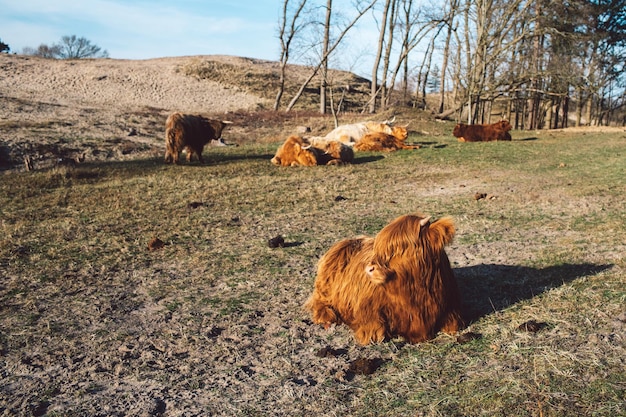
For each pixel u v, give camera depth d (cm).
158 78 5784
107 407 402
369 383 413
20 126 2544
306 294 624
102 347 507
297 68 7912
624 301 514
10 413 398
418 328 468
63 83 4997
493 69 3900
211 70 6316
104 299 638
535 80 3934
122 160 2047
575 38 3756
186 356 484
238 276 704
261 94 5853
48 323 566
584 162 1691
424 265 459
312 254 795
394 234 462
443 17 4362
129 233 951
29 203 1215
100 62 6331
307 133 3195
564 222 909
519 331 470
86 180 1534
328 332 513
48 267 764
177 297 638
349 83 7269
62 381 446
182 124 1820
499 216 993
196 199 1247
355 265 495
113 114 3362
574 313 499
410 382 407
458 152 2042
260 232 947
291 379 429
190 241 896
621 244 738
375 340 478
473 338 468
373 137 2188
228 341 509
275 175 1622
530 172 1530
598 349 425
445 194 1271
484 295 580
